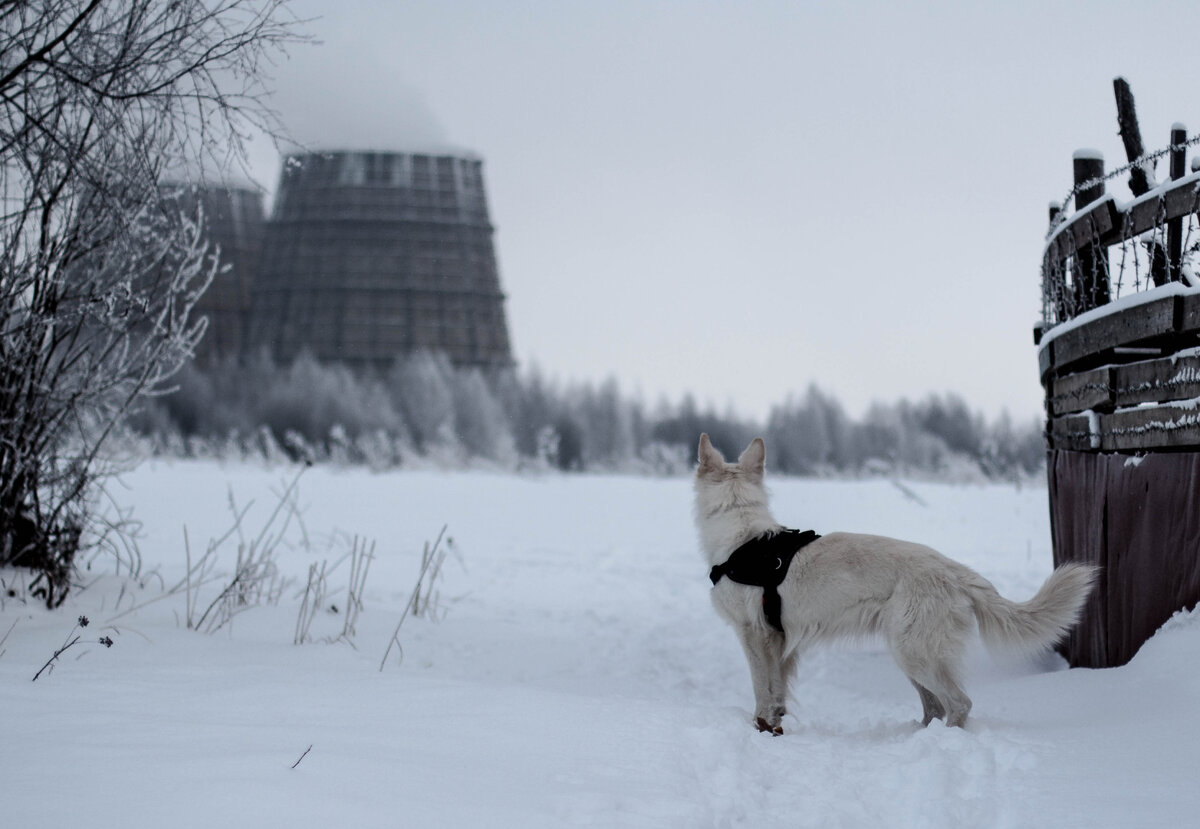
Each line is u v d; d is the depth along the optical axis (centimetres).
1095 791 321
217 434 4612
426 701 430
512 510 1972
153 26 568
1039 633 452
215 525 1434
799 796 336
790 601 488
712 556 537
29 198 593
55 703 376
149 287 665
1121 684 463
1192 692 417
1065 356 619
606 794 306
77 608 605
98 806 254
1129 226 536
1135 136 584
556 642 736
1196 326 457
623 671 653
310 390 4953
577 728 398
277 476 2758
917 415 5306
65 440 684
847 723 514
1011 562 1105
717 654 712
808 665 680
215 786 274
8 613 562
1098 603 561
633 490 2794
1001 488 3016
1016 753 369
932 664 447
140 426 3853
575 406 5116
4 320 605
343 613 734
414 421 4766
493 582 1048
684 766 354
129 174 579
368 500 2058
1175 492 489
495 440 4619
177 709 383
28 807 250
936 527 1538
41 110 560
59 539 655
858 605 472
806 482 3462
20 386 620
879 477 4075
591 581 1076
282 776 289
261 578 755
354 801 273
